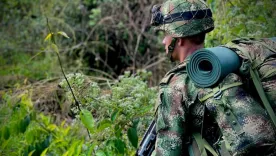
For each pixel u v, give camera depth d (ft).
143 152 10.43
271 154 8.70
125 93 12.50
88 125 11.59
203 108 9.20
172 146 9.34
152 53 28.84
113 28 29.63
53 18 29.27
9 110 15.23
